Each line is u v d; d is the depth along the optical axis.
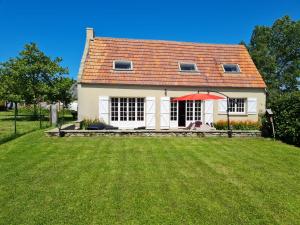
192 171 8.66
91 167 8.85
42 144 12.27
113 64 18.62
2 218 5.41
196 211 5.85
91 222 5.33
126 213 5.70
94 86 17.66
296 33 32.59
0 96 26.58
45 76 27.11
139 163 9.43
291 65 33.47
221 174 8.42
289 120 13.64
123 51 19.62
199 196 6.64
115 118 18.28
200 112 19.19
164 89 18.38
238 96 19.25
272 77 32.62
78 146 11.95
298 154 11.30
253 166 9.38
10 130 17.44
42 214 5.59
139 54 19.70
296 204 6.30
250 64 20.70
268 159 10.39
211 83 18.88
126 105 18.34
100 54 19.03
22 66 26.02
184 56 20.30
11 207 5.88
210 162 9.80
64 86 26.59
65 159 9.81
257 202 6.36
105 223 5.30
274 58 32.81
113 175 8.07
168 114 18.48
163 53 20.14
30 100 27.12
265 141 14.16
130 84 17.89
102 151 11.12
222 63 20.36
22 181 7.45
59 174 8.09
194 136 14.84
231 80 19.33
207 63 20.14
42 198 6.35
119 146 12.09
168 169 8.80
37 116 30.56
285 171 8.84
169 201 6.31
